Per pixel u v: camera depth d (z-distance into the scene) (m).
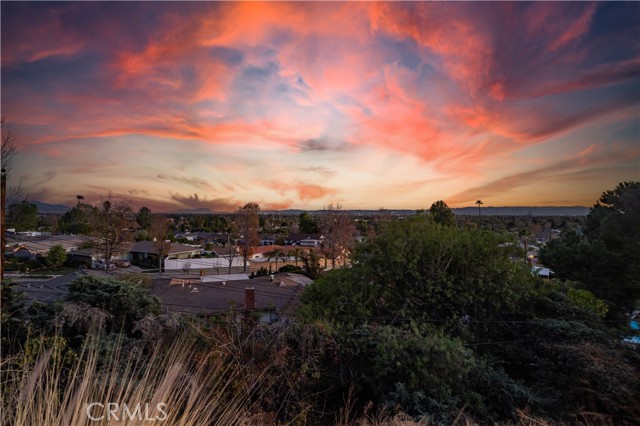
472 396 6.02
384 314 9.49
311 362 5.56
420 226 10.23
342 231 43.69
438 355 6.22
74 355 2.54
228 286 18.47
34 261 35.44
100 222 40.75
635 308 12.02
